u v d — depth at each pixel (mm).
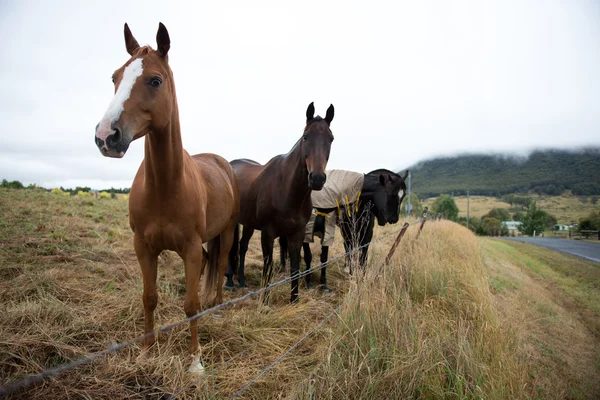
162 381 2104
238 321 3090
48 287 3229
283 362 2578
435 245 6535
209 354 2600
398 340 2570
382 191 5766
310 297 4176
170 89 2148
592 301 8367
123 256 4840
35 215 6457
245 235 4855
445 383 2438
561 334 5105
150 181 2225
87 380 2016
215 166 3549
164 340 2652
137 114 1869
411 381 2207
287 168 3982
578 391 3498
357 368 2324
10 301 2918
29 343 2266
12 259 3939
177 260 5051
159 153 2131
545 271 12320
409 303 3170
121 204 12078
